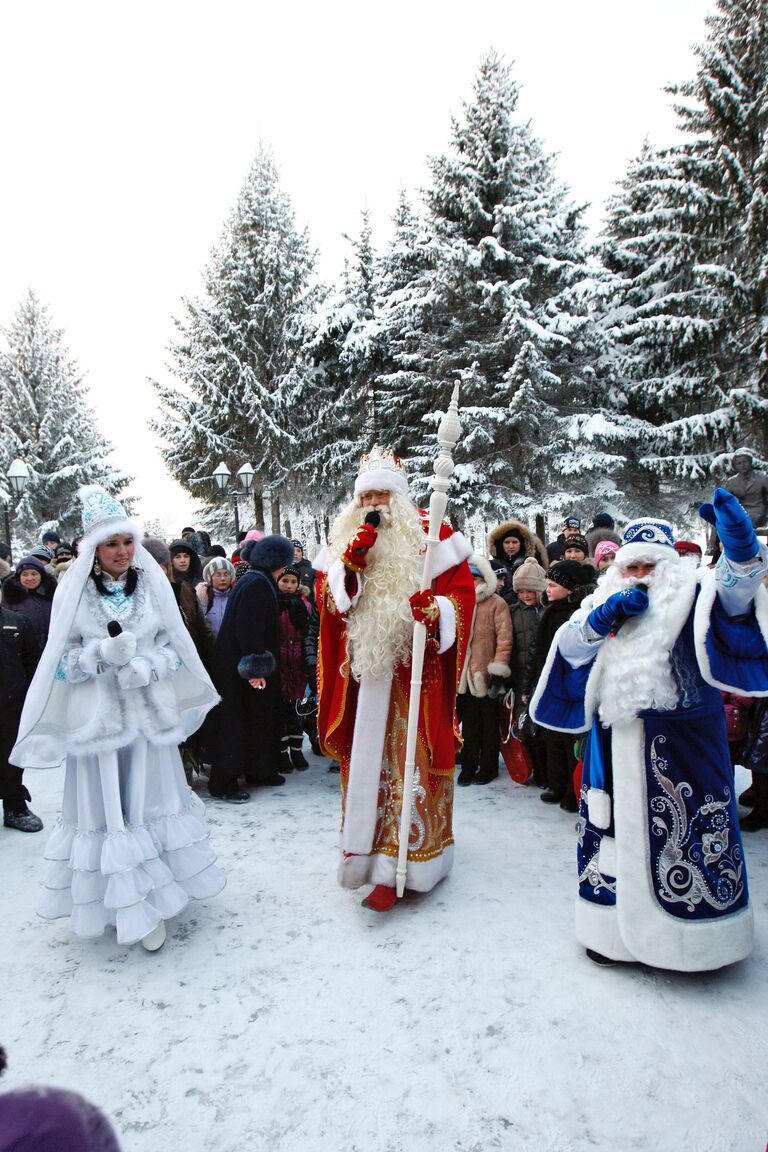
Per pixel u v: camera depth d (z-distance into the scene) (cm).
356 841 347
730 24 1984
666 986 283
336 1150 211
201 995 285
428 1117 222
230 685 513
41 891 382
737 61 1955
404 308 2244
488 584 527
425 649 341
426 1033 259
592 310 2158
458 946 315
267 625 510
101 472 3266
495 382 2133
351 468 2638
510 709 517
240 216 3000
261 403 2712
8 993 289
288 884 380
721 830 282
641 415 2209
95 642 303
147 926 301
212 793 521
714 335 1955
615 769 286
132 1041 259
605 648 296
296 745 593
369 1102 228
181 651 338
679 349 2002
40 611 665
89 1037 261
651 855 278
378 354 2464
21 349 3316
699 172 1964
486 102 2209
